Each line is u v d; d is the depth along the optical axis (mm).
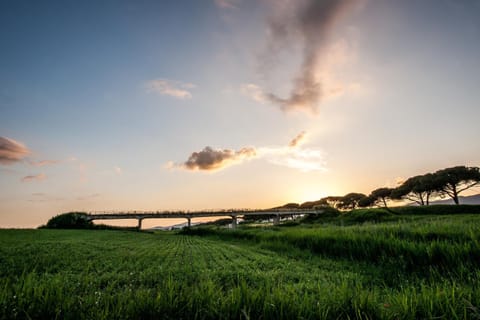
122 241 30234
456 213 45781
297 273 7348
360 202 104375
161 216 93312
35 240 27453
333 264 9109
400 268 7121
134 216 90562
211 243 27484
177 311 2359
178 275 7711
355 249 10070
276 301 2443
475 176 59281
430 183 65625
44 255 13977
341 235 12031
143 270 9695
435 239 8703
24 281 2900
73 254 15000
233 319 2236
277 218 102250
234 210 100500
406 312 2334
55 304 2363
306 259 11094
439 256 6746
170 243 28109
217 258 13086
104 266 10633
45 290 2629
